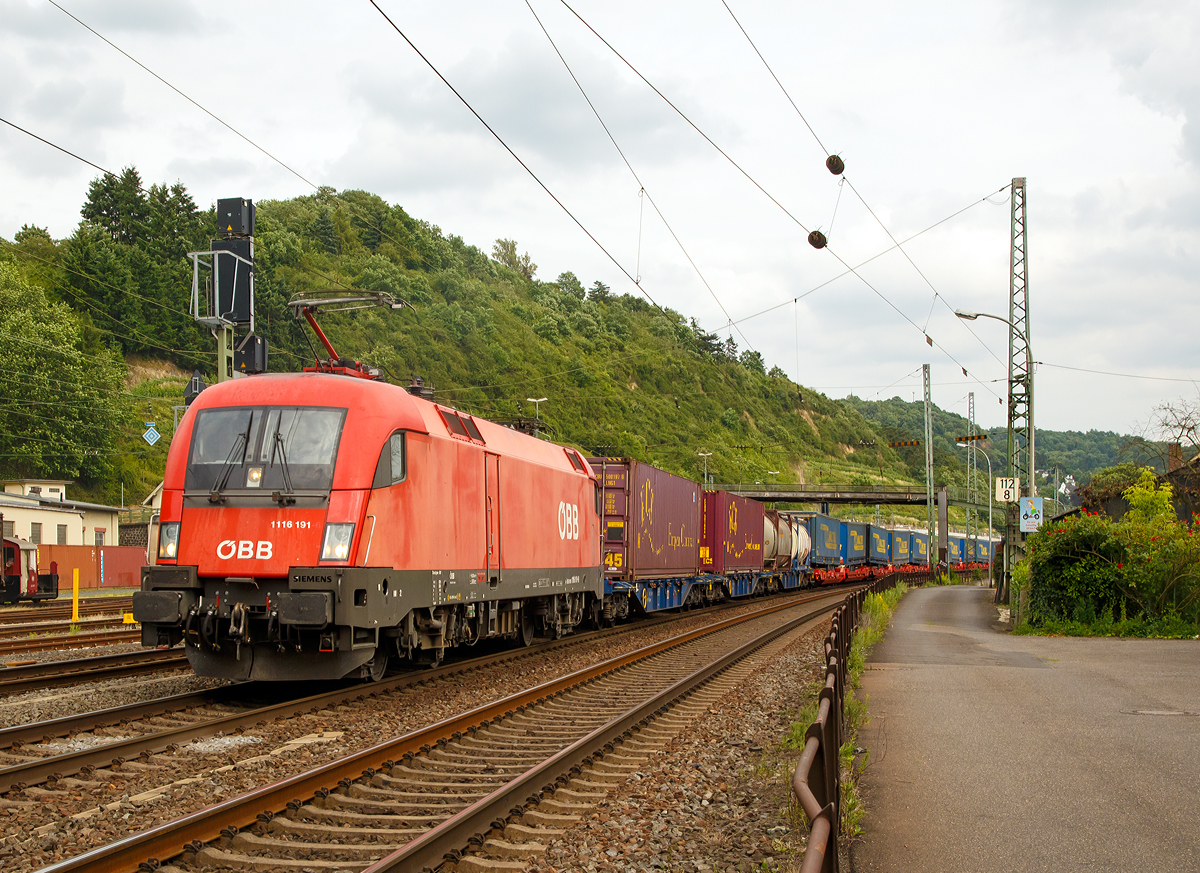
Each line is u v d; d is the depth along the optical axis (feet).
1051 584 77.20
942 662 55.01
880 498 260.83
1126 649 62.49
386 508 39.14
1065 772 27.35
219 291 67.26
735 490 260.01
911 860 19.75
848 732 33.24
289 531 37.29
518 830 21.54
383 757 27.48
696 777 28.07
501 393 313.73
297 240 351.87
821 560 172.55
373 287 335.88
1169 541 75.15
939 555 227.61
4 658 52.65
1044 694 42.42
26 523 149.59
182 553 37.83
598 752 29.76
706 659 59.21
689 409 342.03
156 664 49.24
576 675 45.57
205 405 40.24
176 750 28.78
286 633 37.01
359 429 39.14
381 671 43.04
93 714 32.42
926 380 203.72
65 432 221.05
